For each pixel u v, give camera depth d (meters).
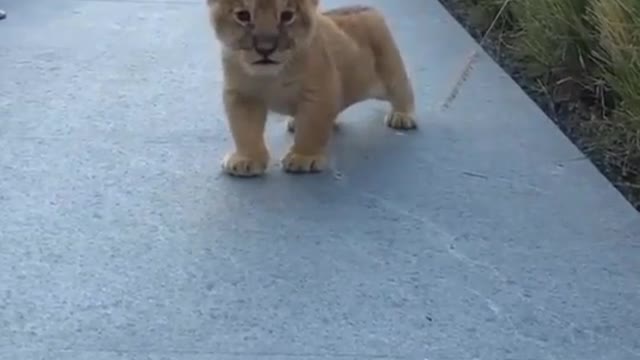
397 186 1.62
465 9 2.57
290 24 1.56
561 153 1.76
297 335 1.25
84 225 1.49
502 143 1.79
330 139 1.73
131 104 1.92
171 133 1.80
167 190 1.59
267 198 1.57
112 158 1.69
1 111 1.86
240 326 1.26
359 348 1.23
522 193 1.62
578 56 2.03
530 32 2.14
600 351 1.23
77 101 1.92
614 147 1.78
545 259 1.43
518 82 2.11
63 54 2.15
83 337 1.23
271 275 1.37
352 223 1.51
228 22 1.57
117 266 1.38
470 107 1.96
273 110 1.66
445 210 1.56
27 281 1.34
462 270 1.39
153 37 2.28
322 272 1.38
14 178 1.62
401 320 1.28
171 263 1.39
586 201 1.60
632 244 1.47
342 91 1.69
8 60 2.10
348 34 1.71
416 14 2.52
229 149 1.74
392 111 1.85
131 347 1.22
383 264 1.40
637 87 1.74
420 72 2.13
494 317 1.29
